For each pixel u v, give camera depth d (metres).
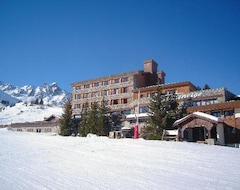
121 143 21.38
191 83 51.72
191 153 16.12
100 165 12.60
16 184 8.98
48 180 9.56
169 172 10.93
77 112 68.44
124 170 11.37
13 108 149.25
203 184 8.98
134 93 59.50
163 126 41.44
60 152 17.11
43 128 70.38
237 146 32.09
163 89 54.28
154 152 16.56
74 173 10.81
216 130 34.38
